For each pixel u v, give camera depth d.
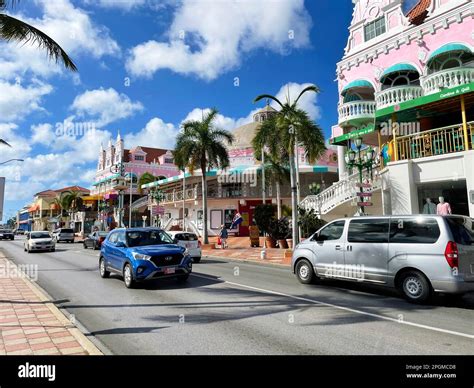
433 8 18.66
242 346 5.00
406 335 5.42
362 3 22.45
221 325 6.03
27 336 5.34
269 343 5.11
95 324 6.23
